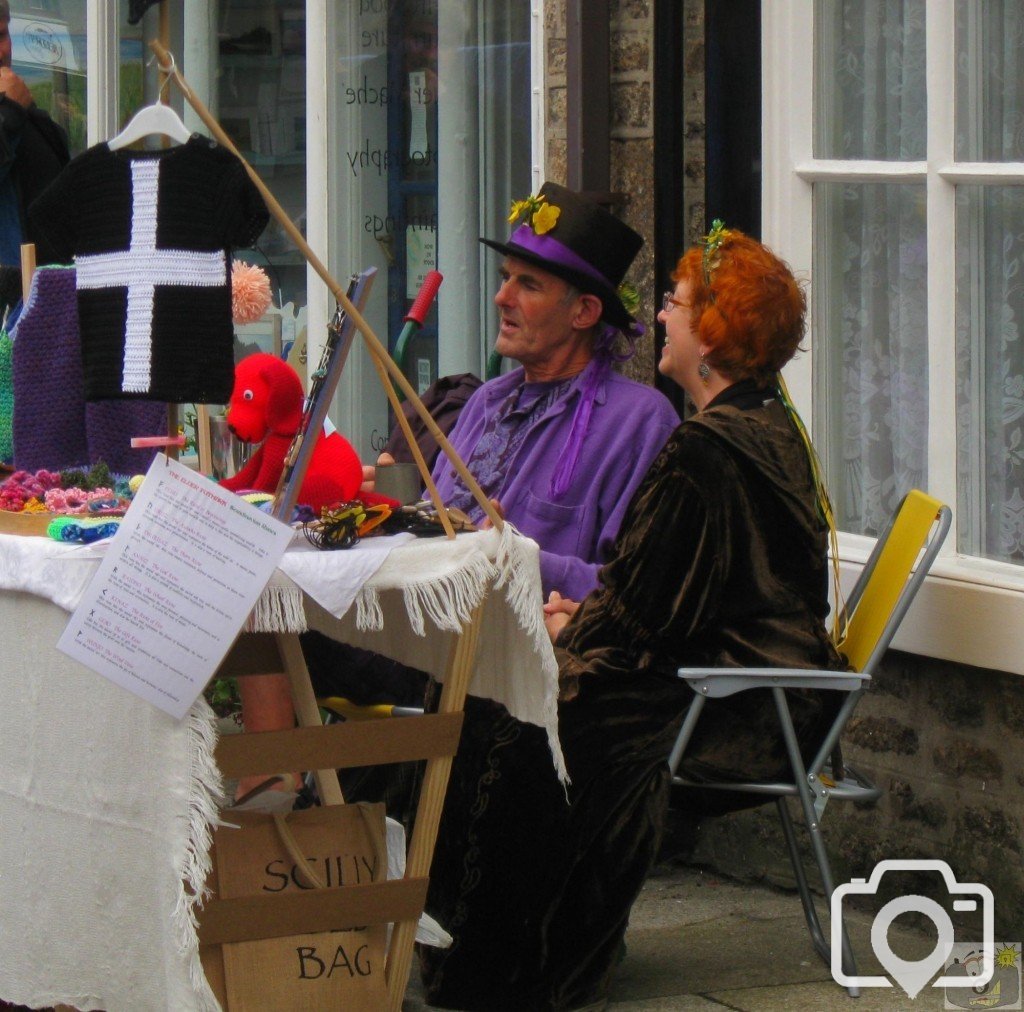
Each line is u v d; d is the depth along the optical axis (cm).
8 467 547
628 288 621
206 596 404
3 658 449
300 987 439
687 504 523
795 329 550
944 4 589
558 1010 511
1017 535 589
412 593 432
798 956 572
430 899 530
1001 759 568
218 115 878
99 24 937
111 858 420
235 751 428
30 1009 484
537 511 601
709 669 507
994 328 592
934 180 596
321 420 434
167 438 430
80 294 438
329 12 826
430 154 807
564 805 517
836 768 559
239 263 596
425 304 675
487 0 780
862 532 650
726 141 701
